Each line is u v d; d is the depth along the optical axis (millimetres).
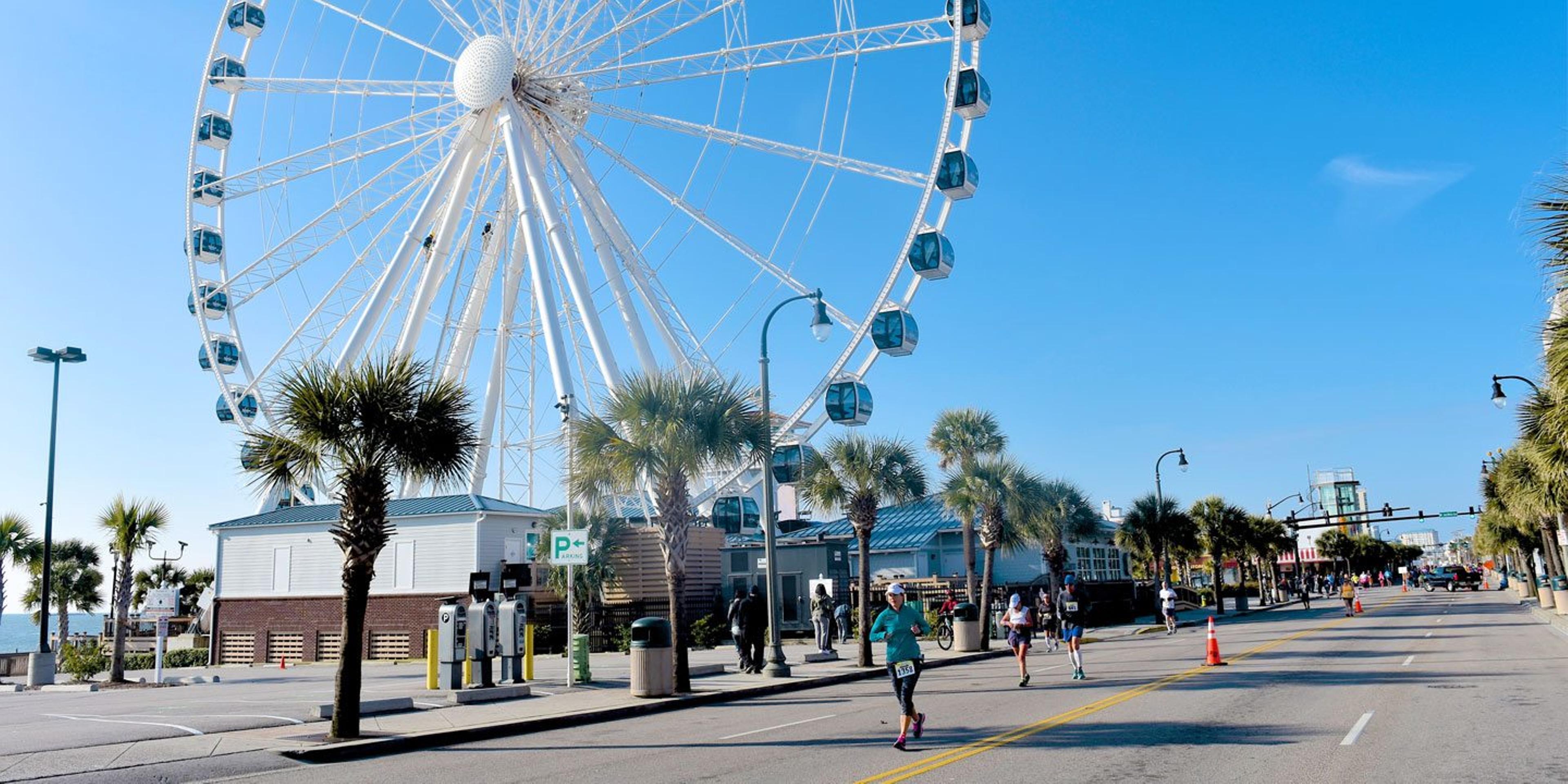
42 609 27562
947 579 46844
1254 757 10664
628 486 20500
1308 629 37000
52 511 28062
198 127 39844
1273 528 66875
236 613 35938
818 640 28047
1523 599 60656
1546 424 19766
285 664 32375
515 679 20547
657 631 18922
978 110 32344
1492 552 85812
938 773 10242
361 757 13125
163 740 13922
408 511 34062
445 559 33188
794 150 33844
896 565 52500
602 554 35000
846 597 39562
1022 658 19656
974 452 35469
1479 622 37562
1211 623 22859
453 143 35656
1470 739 11414
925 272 32594
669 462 19812
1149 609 55906
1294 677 19141
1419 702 14945
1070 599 20766
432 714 16641
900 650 12141
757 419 21188
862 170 33281
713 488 35062
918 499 28344
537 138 35875
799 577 39250
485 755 13094
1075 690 18344
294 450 14664
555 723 15883
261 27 40719
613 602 36688
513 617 20781
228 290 39531
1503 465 34219
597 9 35938
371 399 14336
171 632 52219
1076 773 10023
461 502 33875
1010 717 14664
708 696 19109
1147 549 51969
